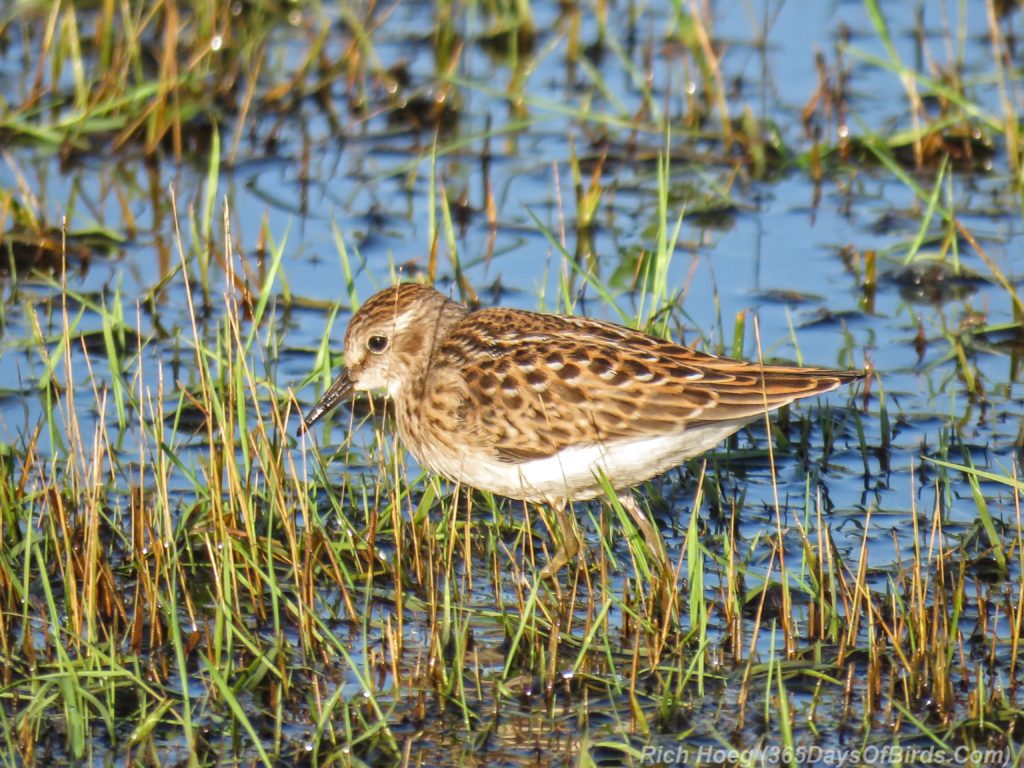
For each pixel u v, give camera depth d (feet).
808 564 35.53
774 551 37.01
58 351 42.42
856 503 40.68
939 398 45.57
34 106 60.70
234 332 37.52
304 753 30.22
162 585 36.17
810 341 48.29
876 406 45.44
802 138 60.75
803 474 42.27
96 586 34.42
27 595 33.50
